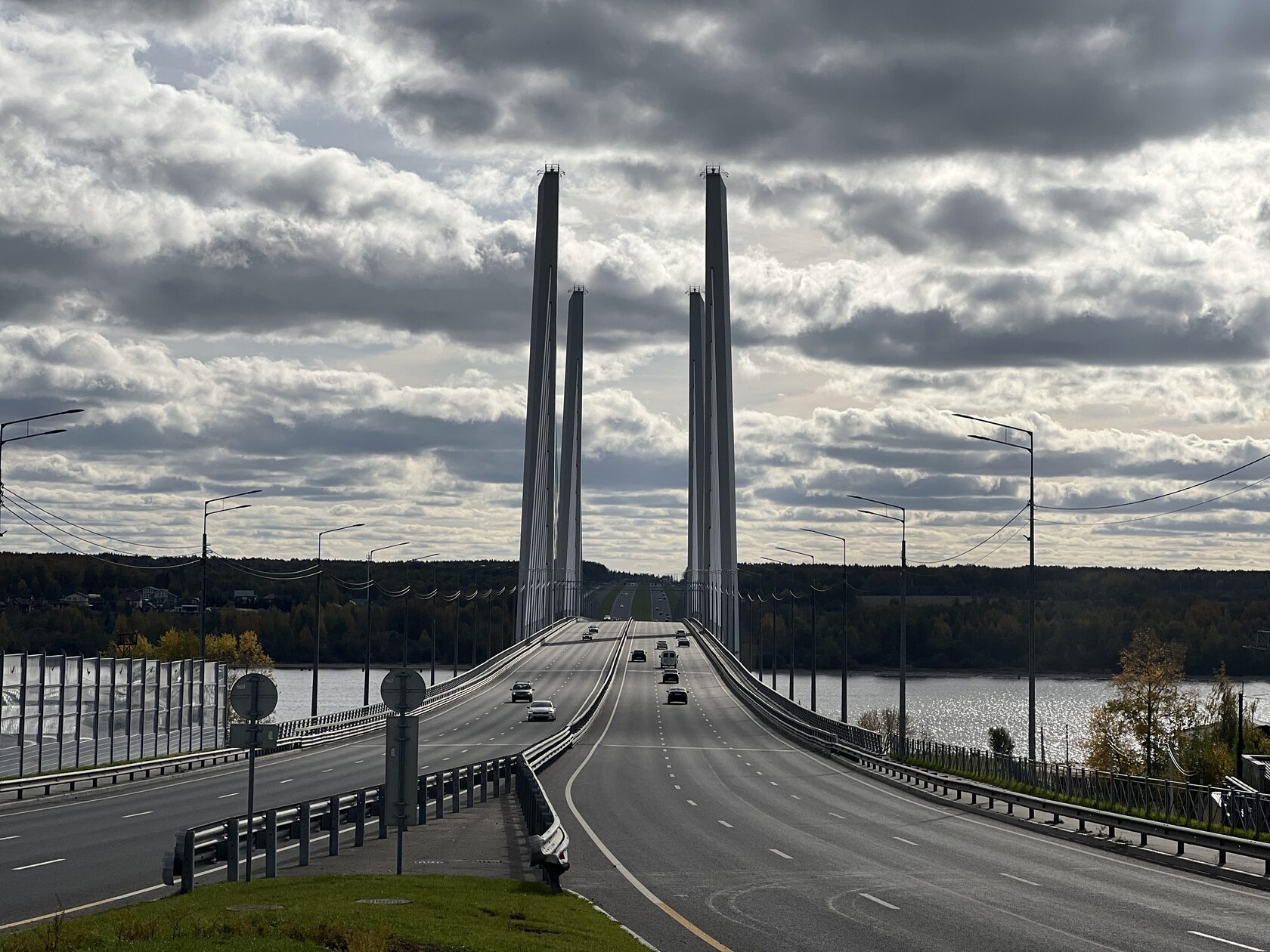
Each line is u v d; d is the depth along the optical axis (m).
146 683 67.75
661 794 53.81
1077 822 44.94
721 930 24.03
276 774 62.97
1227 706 79.31
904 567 78.56
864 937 23.53
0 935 19.42
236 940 18.62
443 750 78.62
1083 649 192.88
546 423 197.12
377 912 21.91
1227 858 35.94
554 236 189.75
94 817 43.69
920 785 60.47
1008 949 22.53
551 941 20.64
